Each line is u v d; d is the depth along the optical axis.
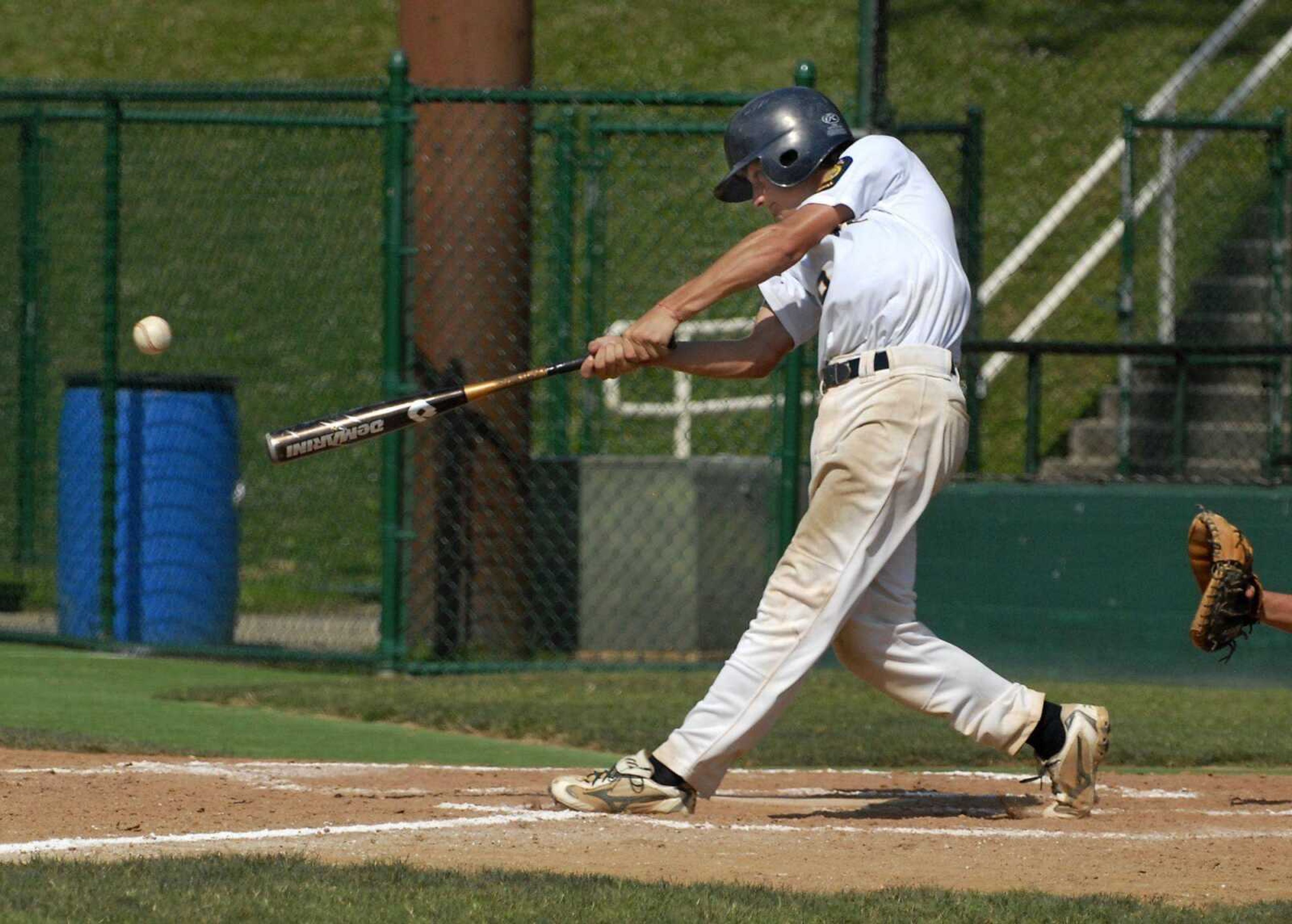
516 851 15.01
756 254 16.20
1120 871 14.62
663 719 25.67
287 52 72.81
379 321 53.03
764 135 17.06
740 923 11.89
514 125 32.72
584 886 12.87
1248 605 18.06
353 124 34.31
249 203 55.91
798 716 26.80
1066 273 55.12
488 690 28.92
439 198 32.50
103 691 28.20
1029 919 12.23
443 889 12.62
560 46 70.50
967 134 38.38
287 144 56.69
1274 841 16.25
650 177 53.34
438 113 32.50
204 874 12.91
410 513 31.59
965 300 16.72
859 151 16.86
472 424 32.50
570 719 25.55
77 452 34.91
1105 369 52.22
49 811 16.45
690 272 52.56
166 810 16.72
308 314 53.47
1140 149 56.69
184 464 34.38
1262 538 31.09
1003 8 63.12
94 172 57.44
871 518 16.20
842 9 72.25
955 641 32.69
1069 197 49.78
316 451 16.91
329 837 15.47
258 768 20.62
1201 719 27.09
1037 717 17.17
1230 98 51.25
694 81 67.75
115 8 76.69
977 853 15.38
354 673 32.19
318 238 54.47
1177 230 50.84
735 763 22.84
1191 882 14.17
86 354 52.56
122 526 34.19
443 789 19.11
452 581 32.62
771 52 69.25
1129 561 31.75
